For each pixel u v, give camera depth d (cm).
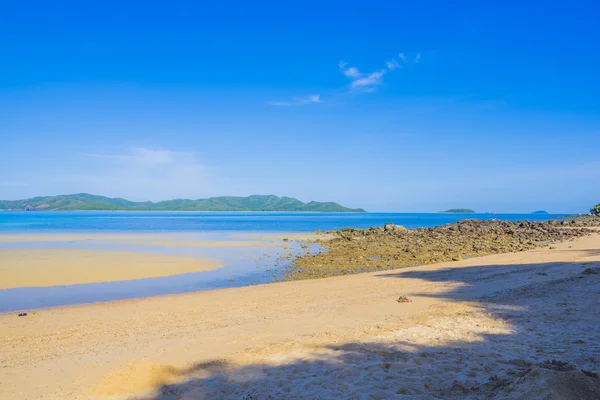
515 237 4538
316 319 1106
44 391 648
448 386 618
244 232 6153
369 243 4094
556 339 846
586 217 8844
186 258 2878
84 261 2605
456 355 762
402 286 1656
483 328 959
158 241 4303
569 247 3259
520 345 816
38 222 9769
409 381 642
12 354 863
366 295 1474
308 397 595
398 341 870
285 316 1161
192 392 623
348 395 596
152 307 1359
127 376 686
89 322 1161
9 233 5475
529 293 1360
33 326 1121
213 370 723
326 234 5675
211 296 1553
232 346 868
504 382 607
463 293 1429
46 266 2373
